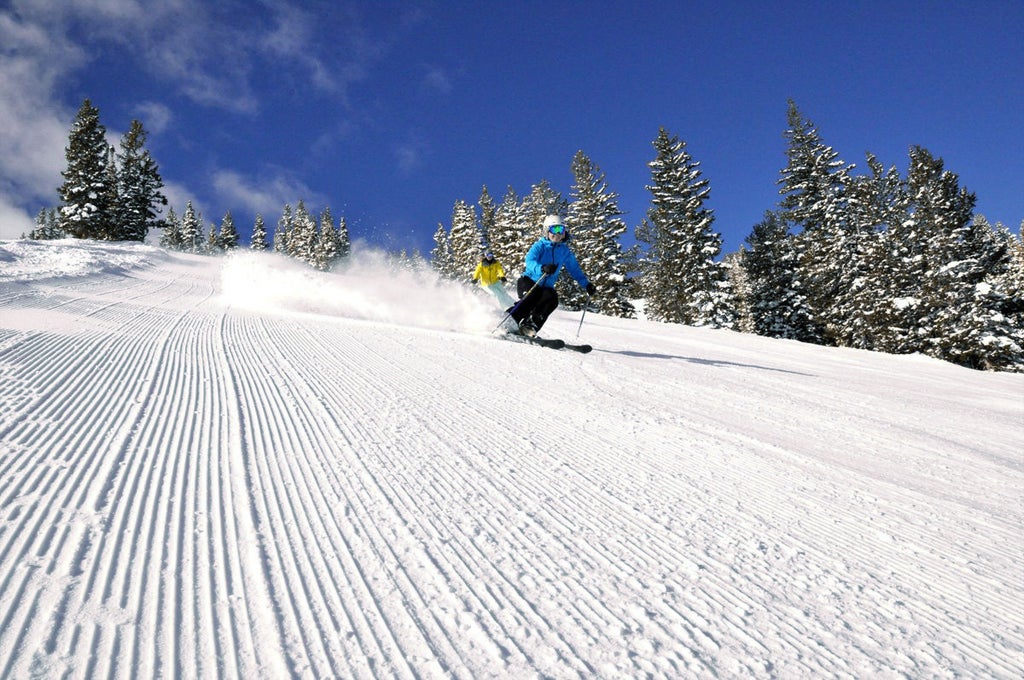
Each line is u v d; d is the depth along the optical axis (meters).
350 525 2.51
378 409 4.52
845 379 9.52
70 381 4.46
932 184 35.72
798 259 42.25
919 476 3.89
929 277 33.50
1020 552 2.73
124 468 2.89
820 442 4.62
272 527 2.42
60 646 1.57
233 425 3.79
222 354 6.31
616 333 14.62
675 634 1.89
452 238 59.72
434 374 6.13
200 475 2.90
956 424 6.12
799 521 2.94
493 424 4.40
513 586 2.12
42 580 1.86
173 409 4.04
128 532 2.25
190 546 2.19
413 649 1.71
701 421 5.01
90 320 7.72
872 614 2.10
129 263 22.52
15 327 6.39
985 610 2.18
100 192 45.88
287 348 7.04
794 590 2.24
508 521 2.70
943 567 2.52
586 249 43.88
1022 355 31.88
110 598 1.81
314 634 1.74
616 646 1.80
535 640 1.80
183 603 1.83
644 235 45.25
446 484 3.09
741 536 2.72
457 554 2.34
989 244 37.69
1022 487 3.83
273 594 1.93
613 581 2.22
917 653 1.87
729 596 2.16
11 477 2.62
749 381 7.84
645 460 3.79
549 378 6.46
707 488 3.34
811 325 41.06
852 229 40.78
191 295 13.83
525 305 9.18
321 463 3.24
